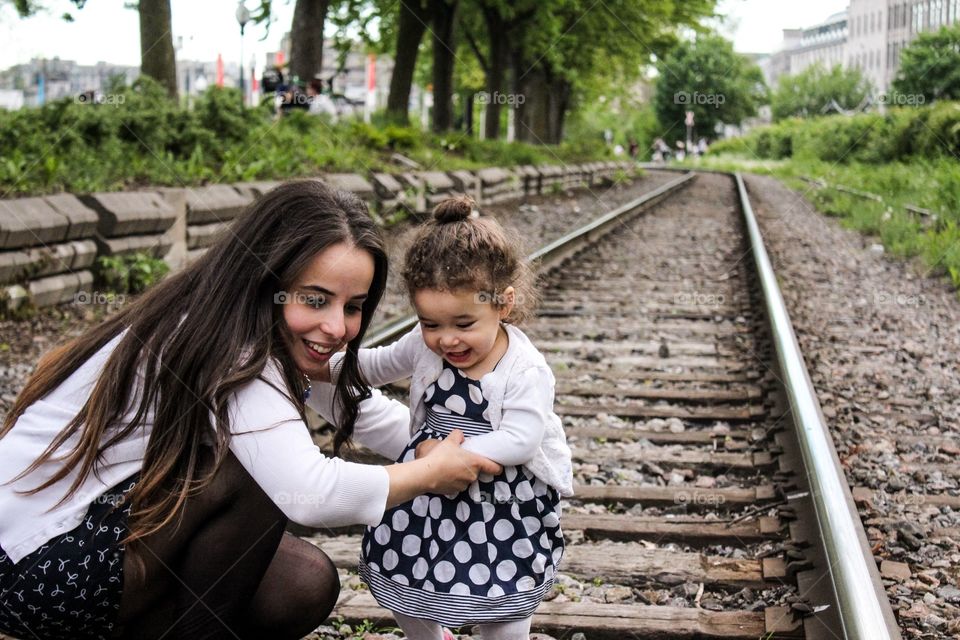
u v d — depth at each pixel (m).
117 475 2.06
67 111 10.23
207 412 2.05
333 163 13.66
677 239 13.27
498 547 2.31
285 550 2.37
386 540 2.38
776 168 35.84
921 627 2.90
